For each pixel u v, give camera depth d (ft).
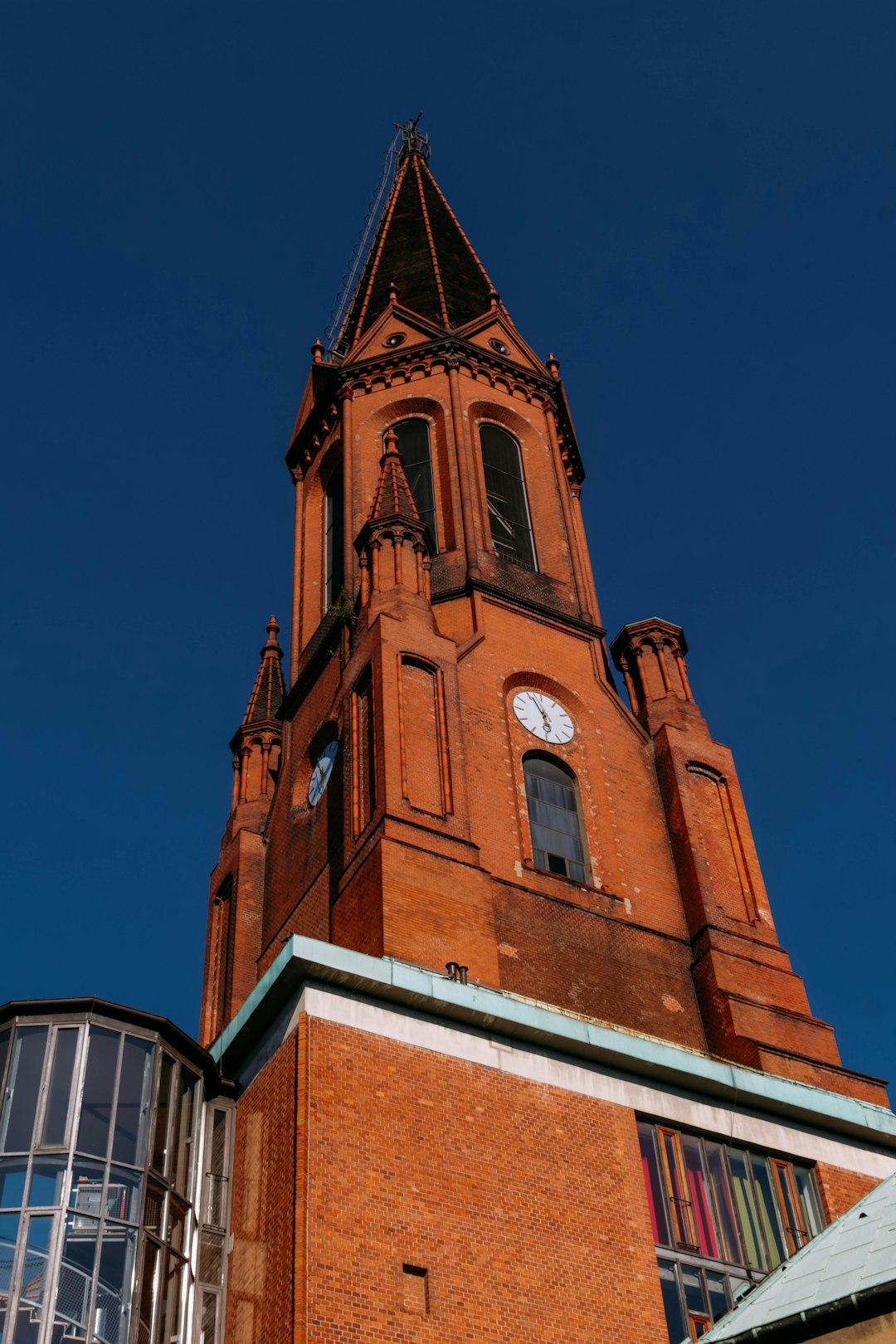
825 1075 116.26
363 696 127.95
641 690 145.69
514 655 138.92
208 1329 88.07
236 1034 98.43
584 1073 100.27
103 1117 90.33
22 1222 84.74
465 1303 85.35
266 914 139.23
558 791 132.05
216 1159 95.25
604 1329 88.74
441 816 118.42
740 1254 97.91
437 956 107.14
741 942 124.98
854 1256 77.56
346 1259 83.56
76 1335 81.51
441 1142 91.35
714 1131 102.73
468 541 147.95
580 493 170.81
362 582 139.33
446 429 159.02
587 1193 94.22
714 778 138.62
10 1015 93.61
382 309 176.55
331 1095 89.92
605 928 122.11
